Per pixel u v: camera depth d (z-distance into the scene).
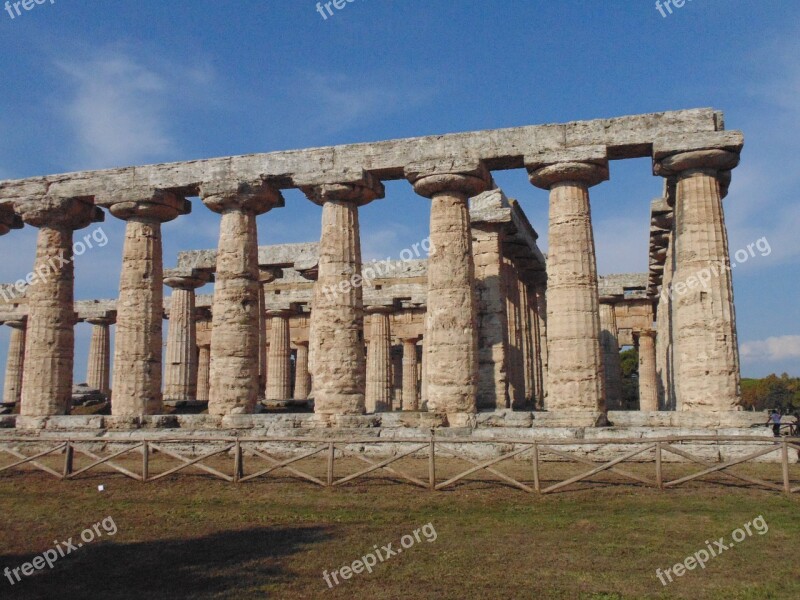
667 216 26.91
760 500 14.68
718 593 10.09
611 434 20.27
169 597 10.45
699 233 20.98
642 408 40.97
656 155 21.39
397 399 50.78
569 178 22.22
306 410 33.78
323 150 24.34
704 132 20.92
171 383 36.62
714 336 20.50
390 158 23.69
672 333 24.45
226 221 25.42
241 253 25.14
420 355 48.47
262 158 24.97
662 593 10.12
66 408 27.52
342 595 10.35
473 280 23.50
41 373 26.94
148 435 24.09
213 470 18.41
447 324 22.77
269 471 18.59
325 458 22.14
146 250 26.42
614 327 40.50
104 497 17.28
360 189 24.02
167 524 14.69
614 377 39.84
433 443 16.89
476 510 14.91
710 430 19.62
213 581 11.10
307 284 43.09
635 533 12.84
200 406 33.97
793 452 18.95
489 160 23.03
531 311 35.59
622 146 21.75
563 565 11.35
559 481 17.17
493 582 10.70
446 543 12.71
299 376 46.69
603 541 12.46
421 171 23.16
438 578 10.96
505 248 31.14
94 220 28.50
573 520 13.80
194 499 16.80
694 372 20.66
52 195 27.16
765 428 19.41
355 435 22.42
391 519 14.47
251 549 12.73
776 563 11.23
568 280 21.88
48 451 19.91
